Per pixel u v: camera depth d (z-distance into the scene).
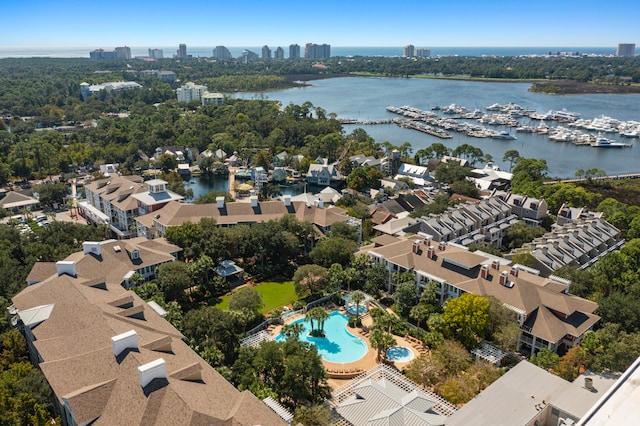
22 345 91.81
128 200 172.38
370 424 73.69
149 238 157.88
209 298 126.50
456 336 100.69
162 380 69.75
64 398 68.88
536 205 180.50
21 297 100.56
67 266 107.12
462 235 162.12
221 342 92.75
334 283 125.62
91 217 187.00
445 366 90.69
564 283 115.00
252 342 100.56
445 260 122.62
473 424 73.62
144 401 67.06
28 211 192.75
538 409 77.12
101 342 80.56
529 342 104.00
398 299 116.00
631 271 122.12
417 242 129.00
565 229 160.25
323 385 88.00
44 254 130.62
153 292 111.62
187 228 139.25
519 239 162.00
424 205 197.00
